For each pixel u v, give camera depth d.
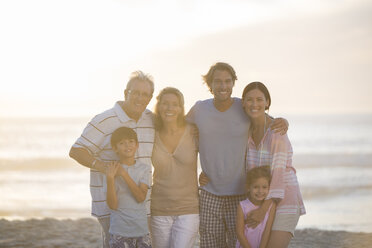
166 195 4.58
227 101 4.59
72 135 61.75
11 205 17.89
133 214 4.24
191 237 4.56
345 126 85.81
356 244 6.95
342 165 31.67
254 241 4.36
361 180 24.73
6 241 6.84
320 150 42.12
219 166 4.58
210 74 4.60
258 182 4.29
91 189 4.52
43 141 52.62
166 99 4.46
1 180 25.05
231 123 4.54
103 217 4.47
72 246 6.65
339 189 21.88
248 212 4.39
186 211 4.58
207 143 4.58
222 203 4.68
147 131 4.57
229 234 4.75
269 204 4.32
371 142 50.28
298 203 4.39
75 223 8.57
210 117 4.57
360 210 15.99
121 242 4.21
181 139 4.56
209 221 4.70
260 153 4.46
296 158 35.91
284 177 4.35
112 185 4.16
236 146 4.55
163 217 4.60
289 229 4.29
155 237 4.65
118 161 4.44
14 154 38.84
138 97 4.37
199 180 4.75
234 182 4.61
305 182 24.27
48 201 18.80
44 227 8.05
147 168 4.39
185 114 4.76
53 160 33.59
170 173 4.57
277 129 4.36
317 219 13.70
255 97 4.34
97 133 4.43
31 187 22.72
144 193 4.29
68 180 24.97
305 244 6.96
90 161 4.34
